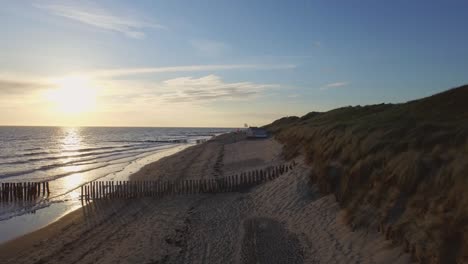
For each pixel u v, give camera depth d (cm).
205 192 2073
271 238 1134
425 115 1755
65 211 2012
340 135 1811
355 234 1002
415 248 769
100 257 1202
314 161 1845
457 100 1816
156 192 2111
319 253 981
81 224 1675
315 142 2283
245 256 1013
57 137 13538
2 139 11112
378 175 1130
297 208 1400
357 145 1460
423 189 915
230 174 2547
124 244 1309
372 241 927
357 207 1107
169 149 6988
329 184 1401
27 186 2412
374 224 980
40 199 2364
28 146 8325
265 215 1446
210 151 4859
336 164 1473
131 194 2128
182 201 1920
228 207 1688
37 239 1504
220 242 1205
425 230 789
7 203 2264
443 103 1861
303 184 1603
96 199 2172
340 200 1259
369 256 866
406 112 2003
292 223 1273
